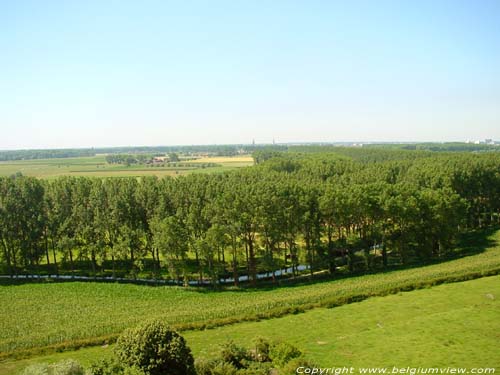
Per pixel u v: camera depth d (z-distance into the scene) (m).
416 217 87.12
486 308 54.19
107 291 73.38
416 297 61.81
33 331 55.75
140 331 36.81
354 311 58.25
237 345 44.75
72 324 57.81
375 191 90.12
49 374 31.44
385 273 78.25
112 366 34.88
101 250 82.19
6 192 87.94
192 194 87.75
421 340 46.00
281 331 52.72
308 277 81.81
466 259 81.88
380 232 88.00
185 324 55.38
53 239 86.81
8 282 79.25
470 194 115.88
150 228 83.44
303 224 82.94
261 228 80.88
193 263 91.44
